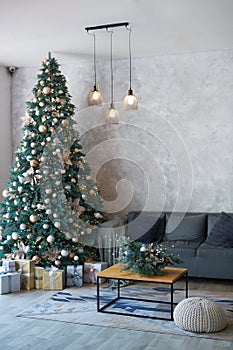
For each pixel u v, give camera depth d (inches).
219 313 170.6
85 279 240.5
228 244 239.6
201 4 177.6
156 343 160.9
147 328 174.2
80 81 287.3
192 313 169.9
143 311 193.3
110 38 228.1
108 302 206.2
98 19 195.5
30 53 257.6
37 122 246.7
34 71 295.7
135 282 240.4
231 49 257.9
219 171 262.7
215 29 214.4
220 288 227.9
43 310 196.2
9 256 241.9
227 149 260.8
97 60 282.4
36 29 208.4
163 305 201.0
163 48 253.8
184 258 237.8
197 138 266.5
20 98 299.3
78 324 179.9
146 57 274.1
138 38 229.1
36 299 212.8
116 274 192.2
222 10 185.5
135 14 189.3
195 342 161.2
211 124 263.4
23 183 241.8
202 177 266.1
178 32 219.1
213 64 261.7
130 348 156.8
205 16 193.6
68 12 184.9
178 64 268.1
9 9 179.5
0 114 292.0
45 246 237.5
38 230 237.6
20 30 209.5
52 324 180.1
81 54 263.0
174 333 169.0
